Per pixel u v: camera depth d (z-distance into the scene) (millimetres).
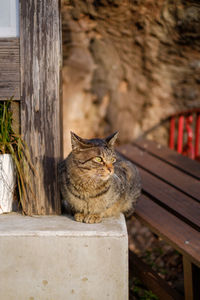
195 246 2686
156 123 7285
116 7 3977
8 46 2771
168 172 4496
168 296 3078
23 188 2789
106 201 2840
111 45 5785
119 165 3348
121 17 4285
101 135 7523
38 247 2500
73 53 6785
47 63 2783
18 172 2912
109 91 7332
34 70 2789
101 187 2781
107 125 7520
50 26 2750
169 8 3756
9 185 2895
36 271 2525
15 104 2877
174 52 5117
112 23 4570
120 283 2533
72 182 2760
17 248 2496
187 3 3531
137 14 4117
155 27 4363
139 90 7035
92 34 5352
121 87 7188
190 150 5836
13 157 2752
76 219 2783
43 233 2492
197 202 3561
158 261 4312
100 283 2539
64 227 2613
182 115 5969
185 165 4715
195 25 3977
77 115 7457
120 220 2844
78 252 2508
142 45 5180
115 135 2980
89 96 7438
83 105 7461
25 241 2492
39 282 2539
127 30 4738
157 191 3883
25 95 2812
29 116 2834
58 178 2893
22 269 2520
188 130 5879
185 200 3615
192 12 3699
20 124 2885
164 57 5426
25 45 2766
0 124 2830
